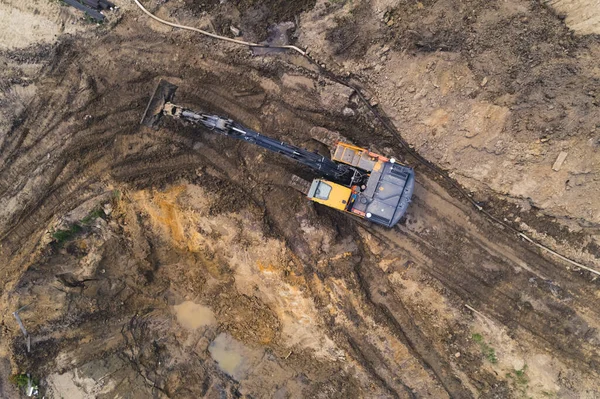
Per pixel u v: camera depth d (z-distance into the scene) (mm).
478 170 16062
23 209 17047
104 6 16703
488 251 16453
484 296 16469
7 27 16750
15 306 16906
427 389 17109
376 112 16672
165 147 16875
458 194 16609
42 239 16891
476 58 15203
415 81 15852
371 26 16094
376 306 17125
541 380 15875
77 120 16828
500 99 15148
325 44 16406
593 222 15258
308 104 16906
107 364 18375
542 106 14812
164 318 19547
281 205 16844
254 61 16766
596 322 15664
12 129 16797
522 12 14992
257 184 16953
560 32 14742
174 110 15078
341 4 16297
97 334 18375
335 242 16797
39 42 16672
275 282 17109
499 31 15062
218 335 19562
